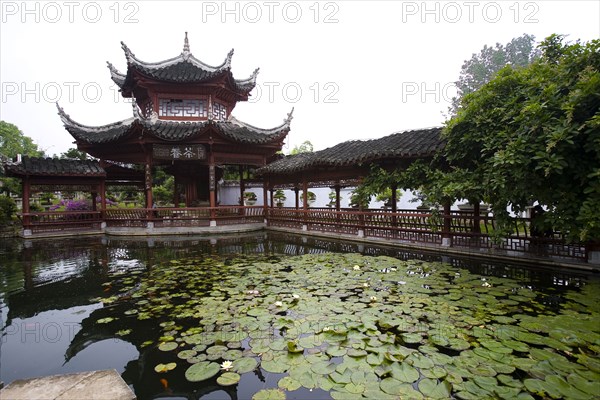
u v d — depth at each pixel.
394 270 7.57
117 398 2.88
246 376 3.39
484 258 8.74
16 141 33.78
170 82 16.28
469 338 4.04
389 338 4.03
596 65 6.35
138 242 13.26
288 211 16.09
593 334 4.06
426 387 3.04
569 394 2.91
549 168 6.02
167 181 29.61
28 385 3.08
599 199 5.95
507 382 3.10
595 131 5.91
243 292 6.11
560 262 7.48
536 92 7.36
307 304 5.33
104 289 6.69
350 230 12.80
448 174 8.75
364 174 12.25
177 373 3.53
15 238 14.88
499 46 30.39
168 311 5.31
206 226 15.97
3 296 6.33
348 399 2.90
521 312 4.87
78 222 15.65
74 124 16.64
